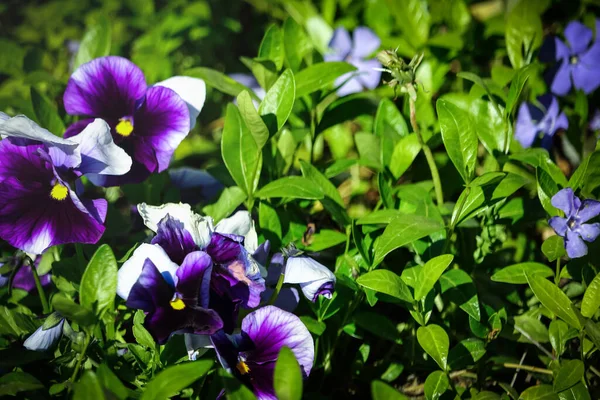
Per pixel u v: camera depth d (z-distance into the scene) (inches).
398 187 26.0
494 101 25.7
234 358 22.2
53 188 23.0
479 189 24.2
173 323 21.5
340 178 27.9
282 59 27.0
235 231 22.9
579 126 28.7
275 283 23.3
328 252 26.0
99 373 20.8
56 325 22.4
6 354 22.4
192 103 24.5
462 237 25.9
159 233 22.0
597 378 24.5
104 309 21.7
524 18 28.1
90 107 24.4
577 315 22.8
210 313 21.5
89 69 24.3
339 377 25.2
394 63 23.6
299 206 27.0
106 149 22.9
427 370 25.3
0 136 24.2
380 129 27.1
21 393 22.3
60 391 22.4
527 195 28.2
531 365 25.5
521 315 25.2
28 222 22.8
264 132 23.9
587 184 24.1
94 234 22.9
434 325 23.1
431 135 27.1
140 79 24.3
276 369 21.0
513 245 27.1
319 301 23.7
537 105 28.0
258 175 24.8
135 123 24.4
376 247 23.5
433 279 22.9
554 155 29.4
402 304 23.9
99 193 29.0
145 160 24.2
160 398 20.9
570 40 29.8
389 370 24.8
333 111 27.7
